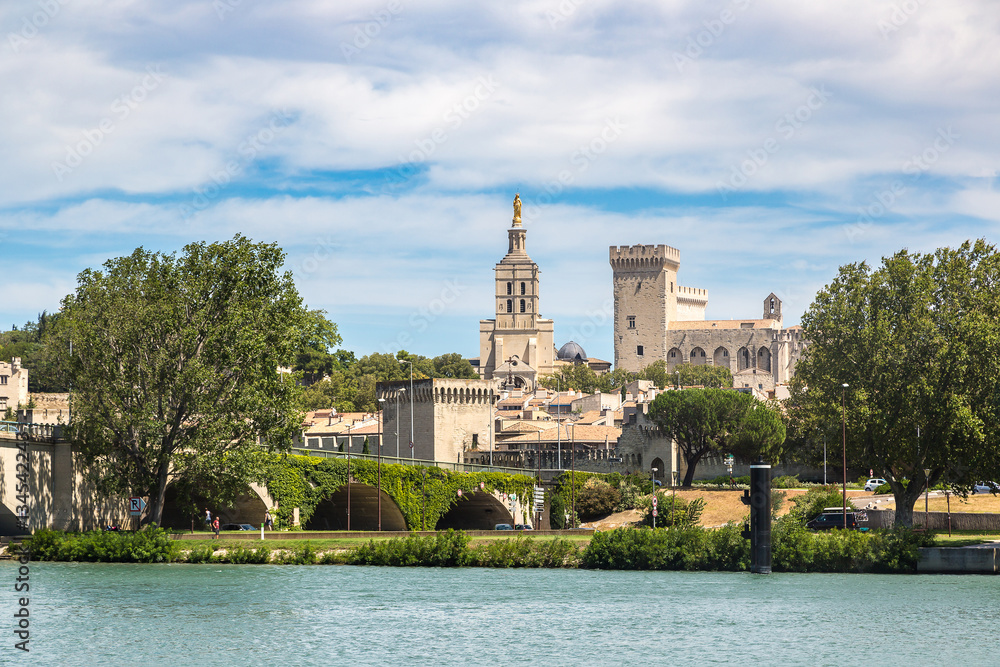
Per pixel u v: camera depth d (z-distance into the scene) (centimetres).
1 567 13150
